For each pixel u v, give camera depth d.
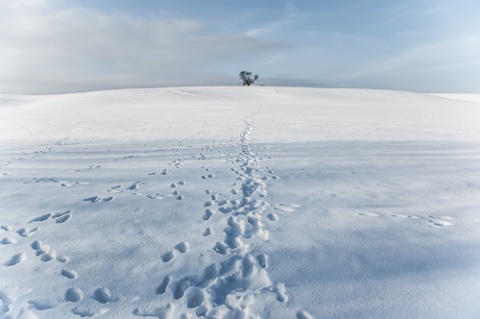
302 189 5.75
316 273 3.01
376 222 4.25
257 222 4.21
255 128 15.58
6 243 3.55
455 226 4.12
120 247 3.48
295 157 8.73
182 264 3.14
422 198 5.28
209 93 47.59
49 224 4.06
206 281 2.89
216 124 17.06
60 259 3.21
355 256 3.32
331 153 9.37
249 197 5.25
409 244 3.60
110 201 4.96
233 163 7.91
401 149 10.10
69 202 4.89
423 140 12.09
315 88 62.38
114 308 2.51
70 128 15.45
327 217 4.41
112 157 8.68
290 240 3.69
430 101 47.22
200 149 9.98
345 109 29.03
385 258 3.28
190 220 4.25
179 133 13.79
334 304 2.57
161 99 39.44
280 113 24.03
